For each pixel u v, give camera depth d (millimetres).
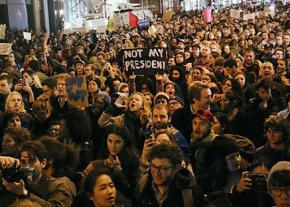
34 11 42500
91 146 6652
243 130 7488
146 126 6957
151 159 4703
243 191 4785
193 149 6016
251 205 4773
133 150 5836
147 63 9461
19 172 4477
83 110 7477
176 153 4730
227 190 5297
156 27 28078
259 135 7477
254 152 5750
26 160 4957
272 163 5504
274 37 17344
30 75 11406
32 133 7125
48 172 5328
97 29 31719
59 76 8750
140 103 7371
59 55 18516
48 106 8234
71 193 4953
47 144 5422
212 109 7812
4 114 7453
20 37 26719
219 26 26438
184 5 67750
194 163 5996
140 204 4863
